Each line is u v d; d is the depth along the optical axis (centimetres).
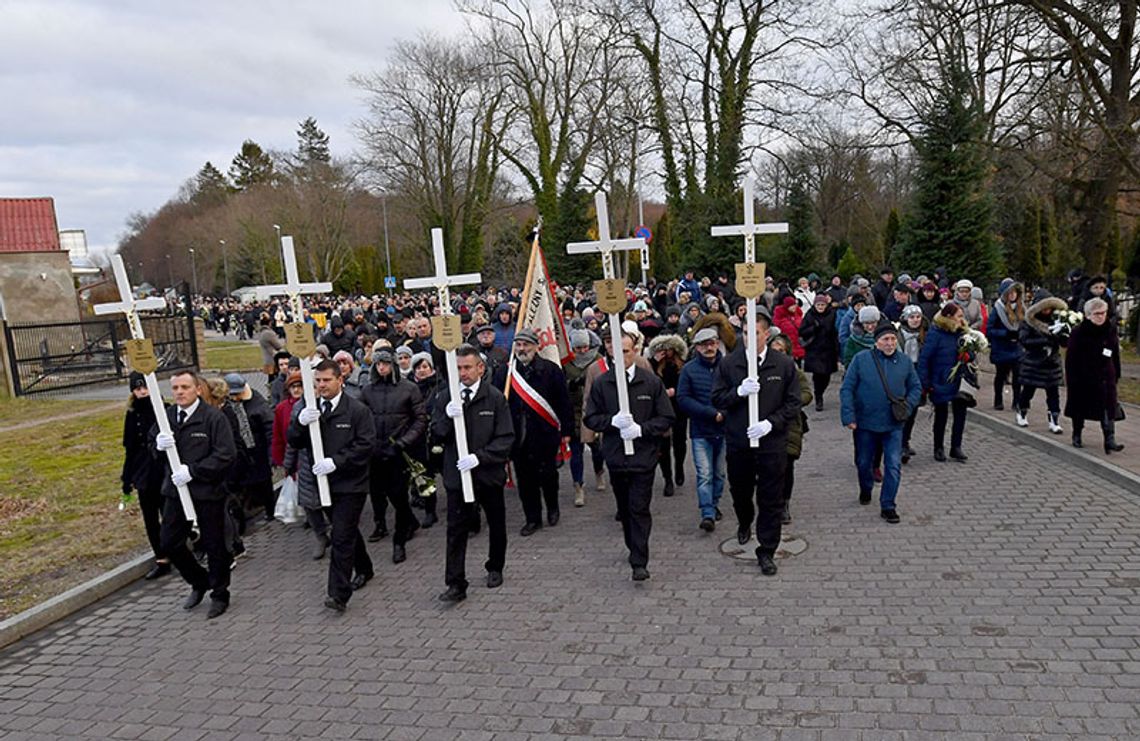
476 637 545
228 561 634
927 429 1083
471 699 463
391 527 828
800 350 1275
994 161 2194
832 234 5119
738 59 2950
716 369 702
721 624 532
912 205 2339
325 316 2673
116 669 543
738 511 677
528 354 752
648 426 609
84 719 478
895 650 478
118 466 1154
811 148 2884
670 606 568
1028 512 714
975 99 2264
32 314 2584
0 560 760
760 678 458
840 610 539
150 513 711
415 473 704
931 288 1266
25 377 2027
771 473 607
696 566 642
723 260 3036
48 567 735
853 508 765
